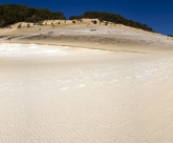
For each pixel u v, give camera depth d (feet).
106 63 73.87
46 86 46.26
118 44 157.48
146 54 108.99
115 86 41.06
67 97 37.76
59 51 121.39
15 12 280.72
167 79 39.93
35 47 128.67
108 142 23.18
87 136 24.64
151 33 249.96
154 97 32.89
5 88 46.11
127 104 31.96
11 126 28.02
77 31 199.00
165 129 24.31
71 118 29.35
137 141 22.82
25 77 56.90
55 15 300.40
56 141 24.12
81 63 80.48
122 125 26.27
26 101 37.06
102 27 219.00
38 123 28.53
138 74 47.52
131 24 277.23
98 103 33.65
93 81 46.75
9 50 123.85
